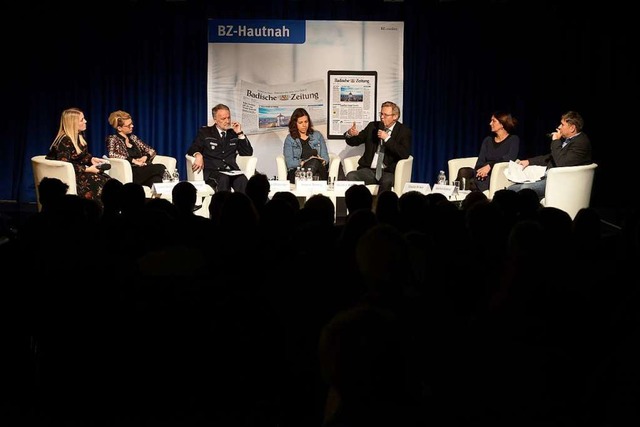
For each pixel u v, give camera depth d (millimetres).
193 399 3062
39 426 3033
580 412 2254
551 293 2543
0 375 3463
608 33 9219
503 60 9398
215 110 8305
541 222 3486
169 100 9492
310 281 2922
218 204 4297
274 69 9164
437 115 9492
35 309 3123
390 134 8312
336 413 1472
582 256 3512
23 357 3521
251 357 3004
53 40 9344
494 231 3420
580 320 2670
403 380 1437
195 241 3688
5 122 9438
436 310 2480
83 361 3043
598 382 2412
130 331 2990
